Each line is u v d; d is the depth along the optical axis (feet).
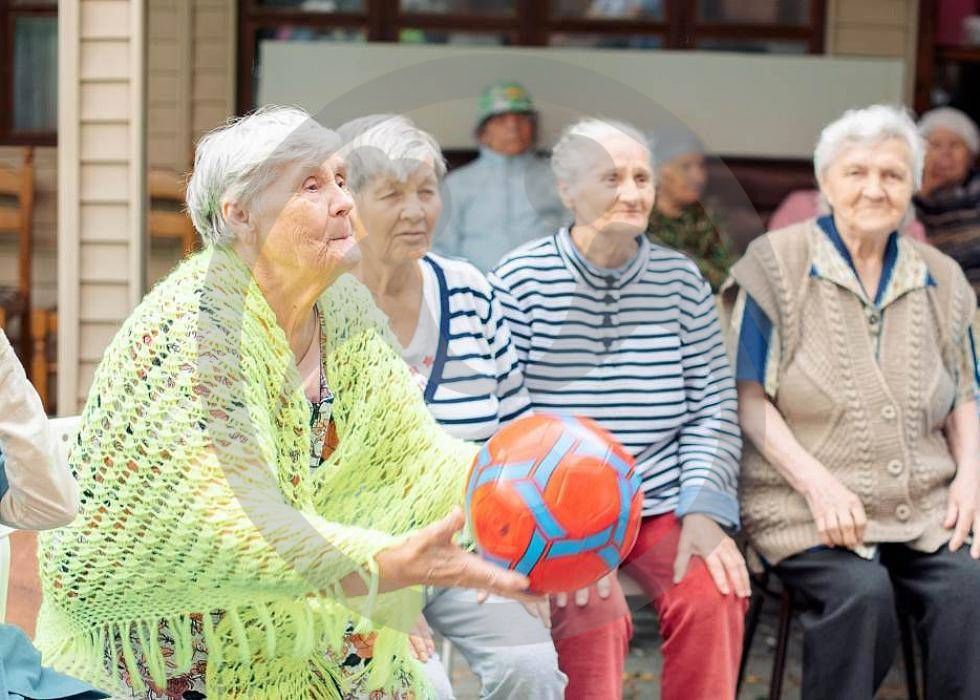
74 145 11.85
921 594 9.15
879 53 16.25
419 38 15.87
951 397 9.57
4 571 6.93
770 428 9.21
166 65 15.15
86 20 11.75
